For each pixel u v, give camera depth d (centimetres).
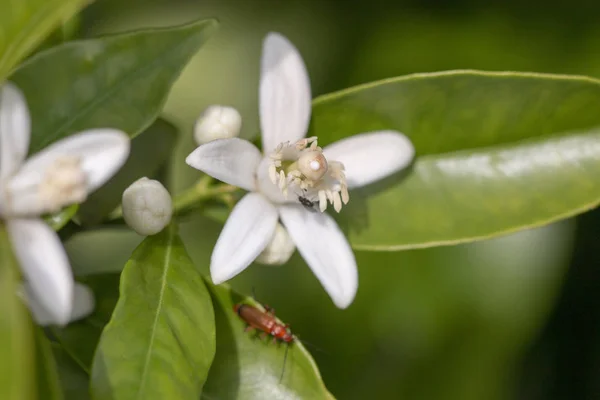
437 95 35
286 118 34
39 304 31
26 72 33
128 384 32
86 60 33
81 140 32
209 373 34
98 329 33
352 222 35
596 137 35
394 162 35
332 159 35
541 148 35
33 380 30
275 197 34
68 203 32
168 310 33
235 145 33
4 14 32
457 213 35
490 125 35
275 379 34
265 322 34
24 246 31
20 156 32
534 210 35
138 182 33
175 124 36
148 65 33
